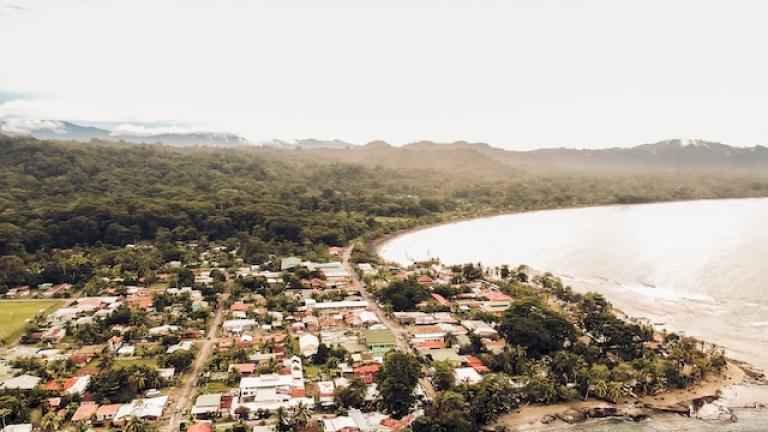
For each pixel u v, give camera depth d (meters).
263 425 129.00
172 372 154.50
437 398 136.00
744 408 143.50
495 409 137.50
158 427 128.88
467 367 159.38
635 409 143.62
